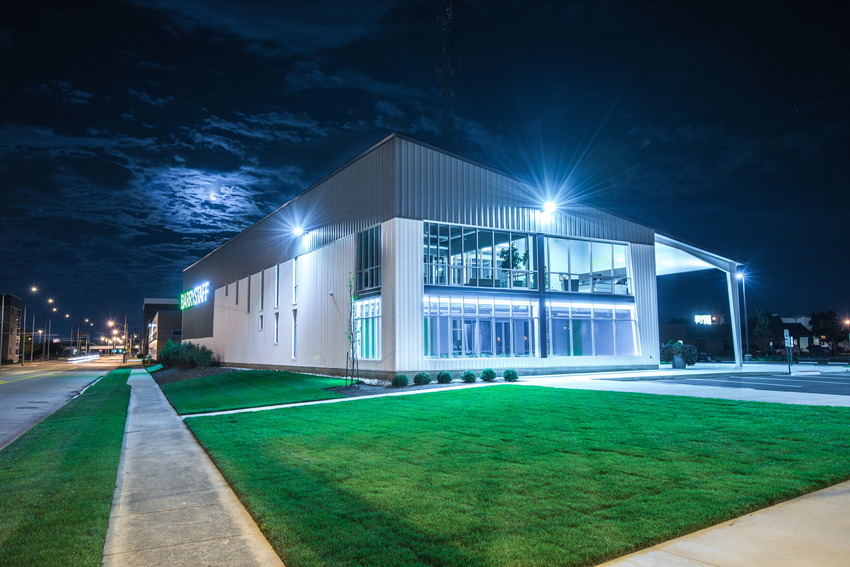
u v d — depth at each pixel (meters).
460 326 24.73
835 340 82.44
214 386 28.28
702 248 32.72
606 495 6.55
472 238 25.69
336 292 28.08
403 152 23.97
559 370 27.23
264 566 4.95
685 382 23.06
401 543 5.22
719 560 4.76
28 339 124.31
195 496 7.43
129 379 40.56
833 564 4.64
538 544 5.08
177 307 113.62
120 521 6.34
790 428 10.53
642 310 30.55
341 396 19.62
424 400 16.70
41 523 6.09
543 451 8.95
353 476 7.80
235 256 46.66
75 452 10.65
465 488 6.98
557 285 28.11
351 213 27.08
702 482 7.03
